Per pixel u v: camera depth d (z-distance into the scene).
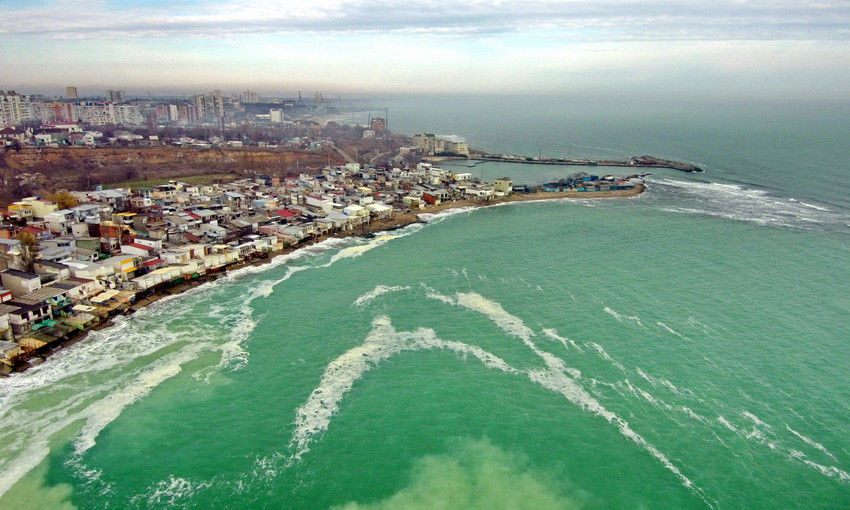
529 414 60.94
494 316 85.00
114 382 66.06
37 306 75.50
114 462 53.03
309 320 84.06
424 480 51.47
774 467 52.78
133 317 84.12
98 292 87.06
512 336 78.38
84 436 56.38
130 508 47.62
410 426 59.09
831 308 87.44
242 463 53.50
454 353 73.88
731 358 71.88
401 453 55.03
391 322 83.12
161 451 54.78
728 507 48.34
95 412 60.22
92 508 47.56
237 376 68.12
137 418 59.59
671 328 80.50
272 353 73.88
